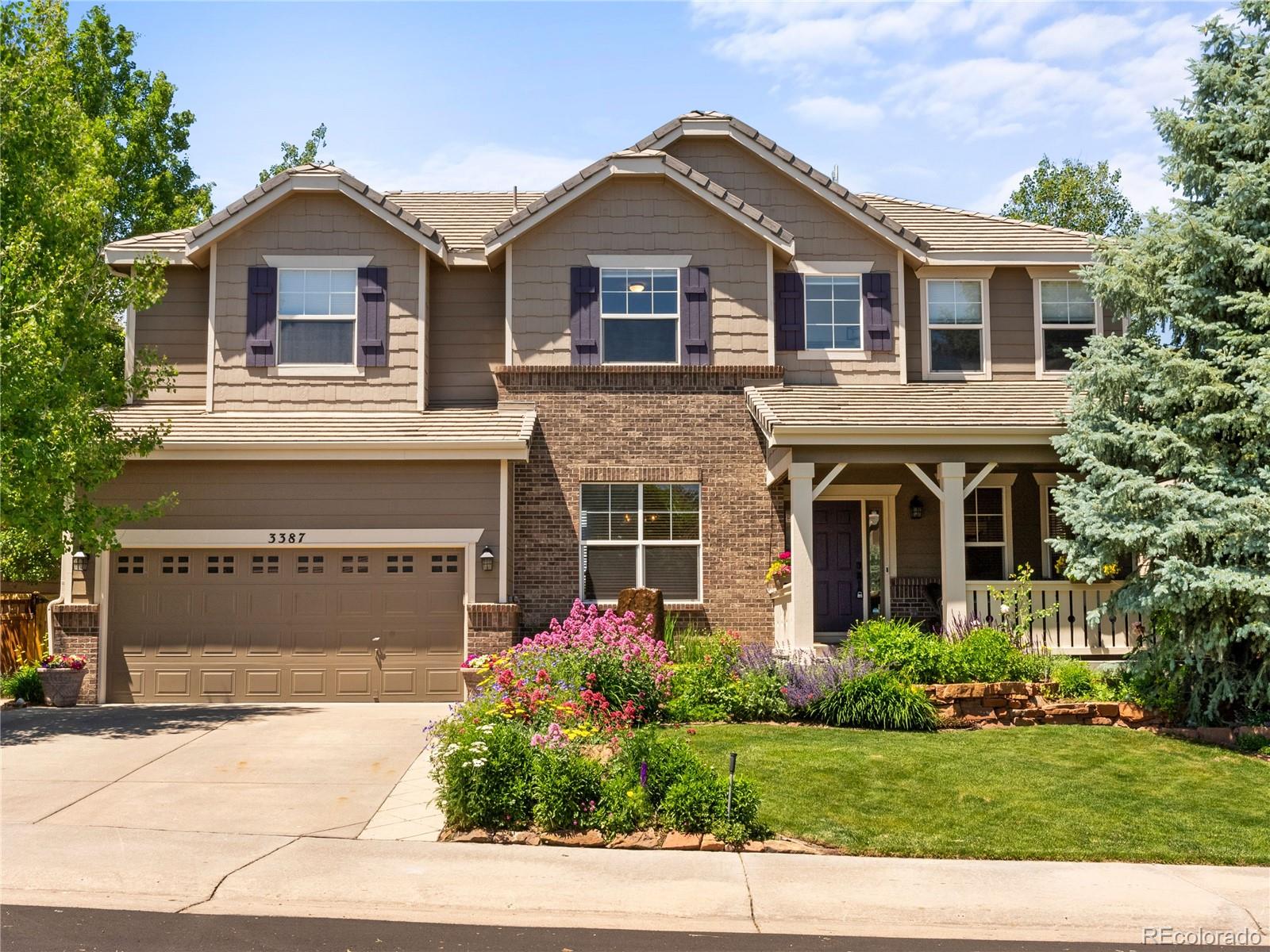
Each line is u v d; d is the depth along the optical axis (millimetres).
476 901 7891
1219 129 13867
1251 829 9836
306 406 18078
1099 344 14633
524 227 18297
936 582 18969
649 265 18500
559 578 17828
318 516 16672
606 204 18562
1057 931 7617
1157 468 14039
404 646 16609
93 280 15711
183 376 18469
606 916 7684
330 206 18391
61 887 7973
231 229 18094
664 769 9805
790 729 13023
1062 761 11734
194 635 16500
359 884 8195
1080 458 14484
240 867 8492
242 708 15719
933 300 19484
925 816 9977
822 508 19391
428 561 16766
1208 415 13344
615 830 9406
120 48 30297
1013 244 19594
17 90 15180
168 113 31047
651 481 18078
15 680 16156
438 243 18312
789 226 19125
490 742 9883
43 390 14289
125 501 16562
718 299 18500
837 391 18062
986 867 8914
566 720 11969
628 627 14164
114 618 16500
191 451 16391
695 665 14578
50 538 14977
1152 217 14438
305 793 10672
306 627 16578
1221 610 13047
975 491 19281
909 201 21922
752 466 18172
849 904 7988
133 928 7203
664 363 18359
